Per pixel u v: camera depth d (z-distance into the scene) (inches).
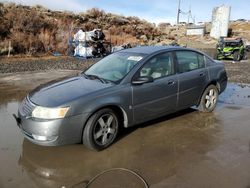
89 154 161.9
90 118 159.8
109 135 171.6
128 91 175.8
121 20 1413.6
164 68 202.1
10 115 229.5
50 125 149.5
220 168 146.8
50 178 136.5
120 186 129.5
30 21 889.5
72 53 831.1
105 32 1157.1
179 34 1899.6
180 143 177.9
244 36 1889.8
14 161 152.3
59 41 877.8
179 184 131.9
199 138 186.1
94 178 136.6
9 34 811.4
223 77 251.9
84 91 165.6
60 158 156.6
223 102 278.5
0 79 400.8
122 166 148.5
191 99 222.8
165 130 199.3
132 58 197.6
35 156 158.4
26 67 542.0
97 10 1354.6
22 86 350.0
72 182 133.3
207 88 237.1
